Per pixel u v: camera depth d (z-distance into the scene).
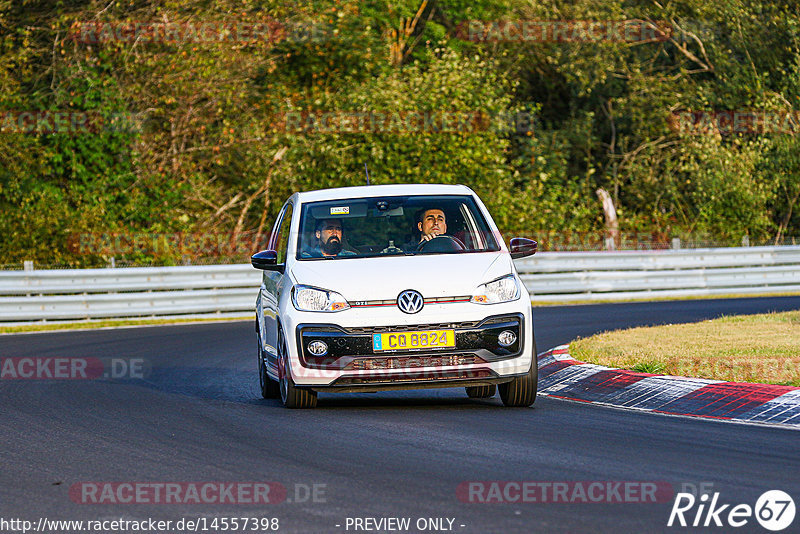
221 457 24.53
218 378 41.94
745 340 41.16
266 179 103.19
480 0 127.81
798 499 18.92
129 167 96.44
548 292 82.19
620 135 127.75
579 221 113.25
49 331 68.00
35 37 101.12
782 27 122.88
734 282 86.19
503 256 32.31
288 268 32.47
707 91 123.00
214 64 99.00
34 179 92.75
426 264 31.42
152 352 52.59
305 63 110.62
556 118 133.12
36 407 34.56
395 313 30.22
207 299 76.62
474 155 99.00
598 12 121.94
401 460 23.36
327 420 29.61
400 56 127.88
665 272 84.69
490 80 106.69
